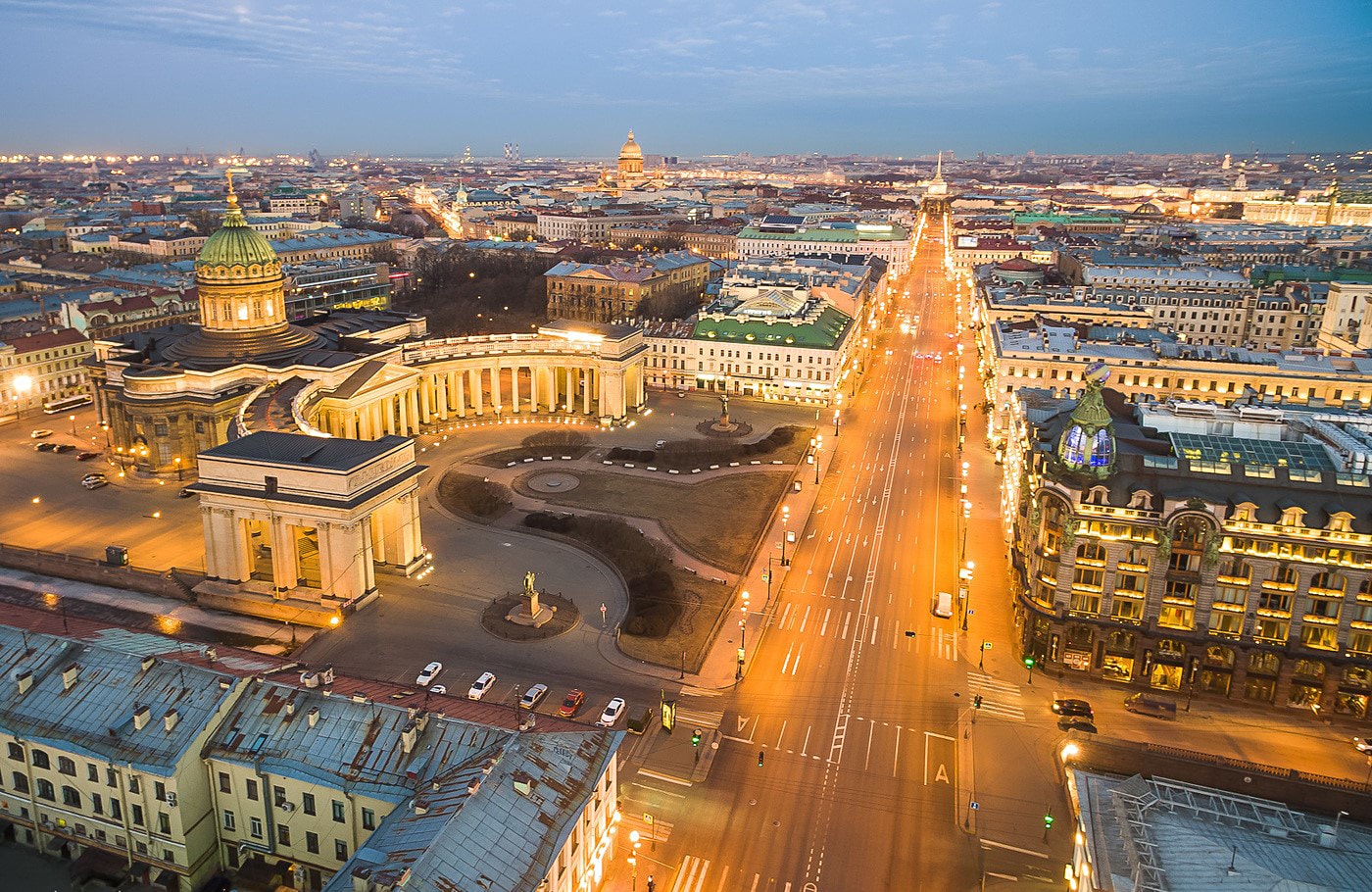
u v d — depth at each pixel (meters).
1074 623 125.38
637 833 96.38
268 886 86.50
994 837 97.62
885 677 126.56
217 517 142.50
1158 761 103.56
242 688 90.75
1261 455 128.75
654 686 123.56
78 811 88.88
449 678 123.69
